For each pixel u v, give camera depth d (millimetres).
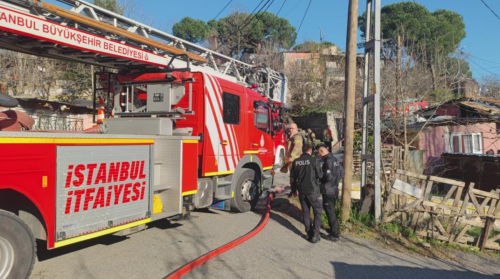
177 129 6590
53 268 4707
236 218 7848
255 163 8641
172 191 5965
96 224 4586
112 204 4812
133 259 5156
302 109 28500
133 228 5234
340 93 28734
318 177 6621
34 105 16859
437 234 7277
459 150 17828
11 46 5809
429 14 37781
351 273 5293
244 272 4965
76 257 5145
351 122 7641
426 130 17719
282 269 5199
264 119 9031
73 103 17812
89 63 7004
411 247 6773
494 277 5719
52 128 17531
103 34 6578
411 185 7426
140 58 6918
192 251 5621
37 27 5305
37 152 3893
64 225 4195
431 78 17031
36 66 21922
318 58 31719
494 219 7035
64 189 4184
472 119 16688
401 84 10805
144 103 7324
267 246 6145
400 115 11969
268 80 14336
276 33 40094
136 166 5195
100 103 7613
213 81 7141
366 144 8227
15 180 3703
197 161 6438
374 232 7281
